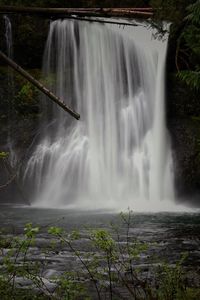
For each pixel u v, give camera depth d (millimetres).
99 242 4883
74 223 12820
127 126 19969
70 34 20578
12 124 20266
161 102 20016
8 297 4988
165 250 9117
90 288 5875
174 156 19844
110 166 19812
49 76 20578
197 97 20578
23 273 5223
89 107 20234
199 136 19844
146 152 19828
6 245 5777
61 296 5203
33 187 19656
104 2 21766
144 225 12742
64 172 19750
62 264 7508
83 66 20438
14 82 20422
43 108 20266
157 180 19672
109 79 20234
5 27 20812
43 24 20812
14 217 14367
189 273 6699
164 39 19797
